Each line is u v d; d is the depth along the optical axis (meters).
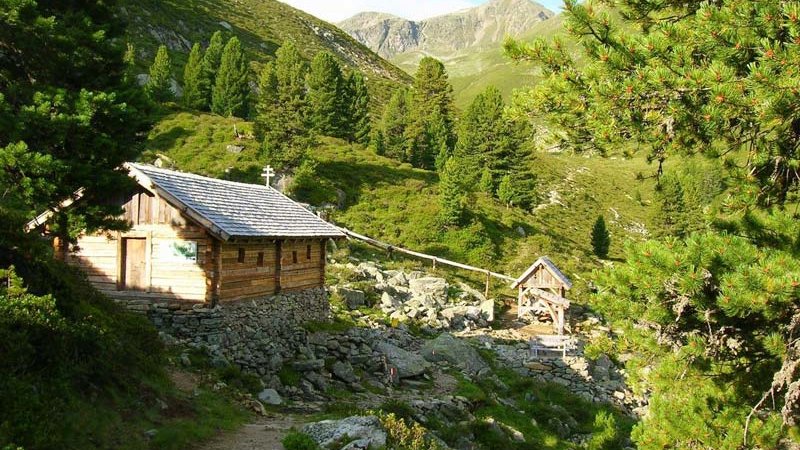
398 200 56.62
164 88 67.75
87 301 15.65
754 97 8.55
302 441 12.89
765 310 8.53
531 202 65.25
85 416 11.19
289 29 140.62
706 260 9.16
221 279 21.53
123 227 17.91
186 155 54.34
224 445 13.13
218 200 23.92
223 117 65.56
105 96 15.69
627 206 75.69
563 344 32.34
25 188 14.12
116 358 13.95
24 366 10.59
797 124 9.70
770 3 8.68
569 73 10.61
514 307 43.59
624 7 11.54
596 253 57.94
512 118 11.72
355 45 158.12
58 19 17.75
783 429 10.18
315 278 28.75
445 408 21.39
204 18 118.38
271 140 55.50
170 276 21.77
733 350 10.78
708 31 9.16
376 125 92.25
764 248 9.62
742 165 10.91
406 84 143.25
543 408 25.83
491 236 54.09
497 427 21.06
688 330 10.38
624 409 28.19
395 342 29.48
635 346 11.05
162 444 12.07
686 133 9.83
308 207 50.62
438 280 42.09
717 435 10.69
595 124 10.30
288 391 19.78
